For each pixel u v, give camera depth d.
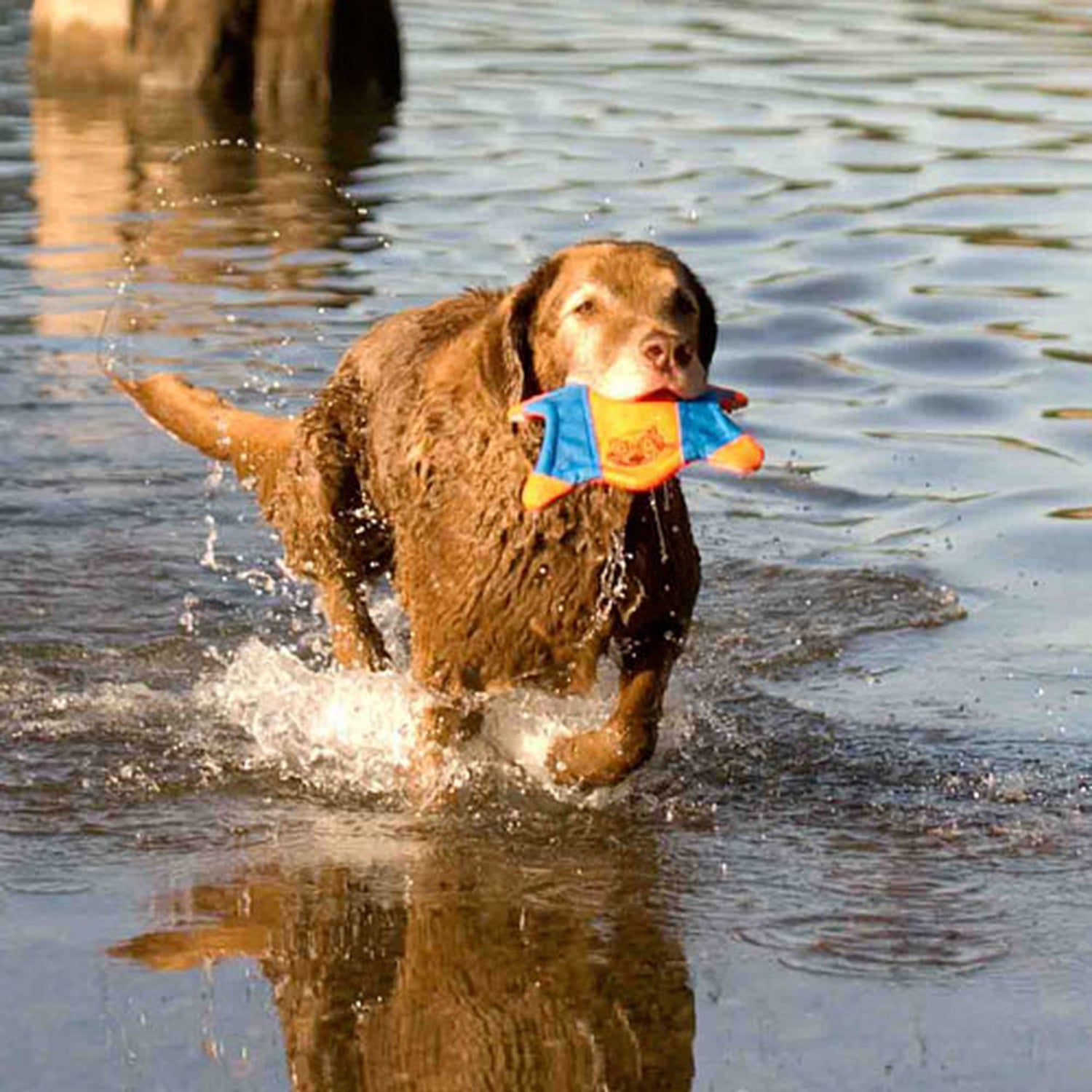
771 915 8.95
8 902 8.90
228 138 26.27
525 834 9.85
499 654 9.97
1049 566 13.52
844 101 28.97
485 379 9.64
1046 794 10.36
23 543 13.82
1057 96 29.50
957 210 22.77
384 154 25.42
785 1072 7.55
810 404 16.81
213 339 17.83
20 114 27.72
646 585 9.80
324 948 8.52
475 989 8.19
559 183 23.64
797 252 20.95
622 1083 7.48
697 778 10.57
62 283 19.53
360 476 11.46
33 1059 7.54
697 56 33.00
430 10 38.31
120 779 10.38
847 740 11.06
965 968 8.41
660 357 8.98
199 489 15.01
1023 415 16.47
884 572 13.45
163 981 8.17
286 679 11.69
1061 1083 7.45
